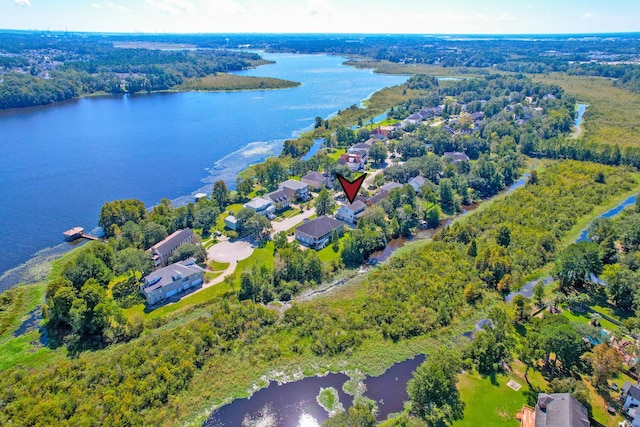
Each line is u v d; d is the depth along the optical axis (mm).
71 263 107000
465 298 98000
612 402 69500
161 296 99312
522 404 70312
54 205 154000
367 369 79812
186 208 137750
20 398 70062
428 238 132000
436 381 67750
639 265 104438
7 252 123000
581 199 150875
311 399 73438
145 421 68250
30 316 95125
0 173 183375
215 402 72750
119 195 163625
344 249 116375
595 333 79062
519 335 85812
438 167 176125
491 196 165000
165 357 78812
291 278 107188
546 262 114438
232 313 90938
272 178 171500
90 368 77750
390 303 95875
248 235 131250
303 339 87062
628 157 184125
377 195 151625
